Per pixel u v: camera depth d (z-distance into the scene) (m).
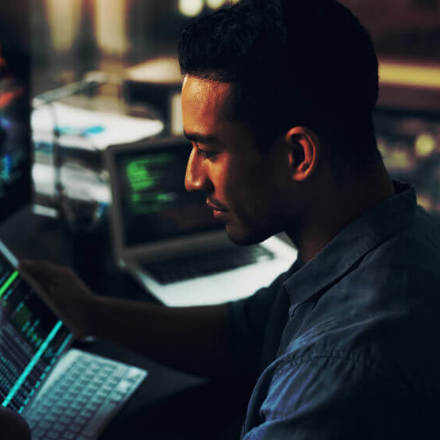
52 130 1.70
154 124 1.96
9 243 1.52
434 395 0.56
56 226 1.65
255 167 0.64
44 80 2.40
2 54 1.38
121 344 1.09
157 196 1.60
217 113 0.62
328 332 0.61
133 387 1.06
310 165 0.63
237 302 1.09
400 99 2.50
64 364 1.09
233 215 0.67
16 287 1.02
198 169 0.67
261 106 0.61
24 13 1.43
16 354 0.94
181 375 1.13
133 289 1.46
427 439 0.56
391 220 0.66
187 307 1.11
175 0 2.65
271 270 1.54
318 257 0.68
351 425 0.55
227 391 1.09
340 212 0.67
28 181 1.55
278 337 0.89
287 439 0.58
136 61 2.68
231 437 0.98
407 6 2.54
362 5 2.59
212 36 0.61
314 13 0.61
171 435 0.98
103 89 2.38
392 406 0.55
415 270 0.63
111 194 1.54
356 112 0.63
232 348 1.07
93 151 1.69
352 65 0.61
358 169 0.65
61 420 0.96
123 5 2.58
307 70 0.60
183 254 1.60
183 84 0.65
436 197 2.76
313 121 0.61
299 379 0.60
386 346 0.57
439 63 2.57
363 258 0.66
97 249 1.42
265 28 0.60
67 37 2.47
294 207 0.66
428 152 2.73
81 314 1.11
